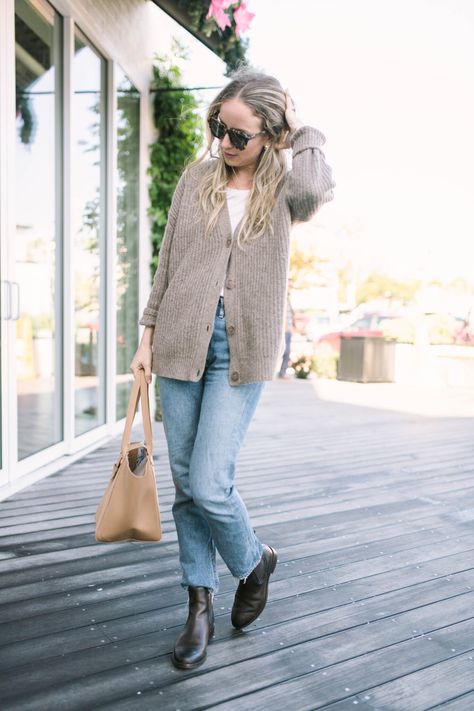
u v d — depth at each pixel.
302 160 1.57
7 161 3.09
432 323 12.30
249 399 1.62
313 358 10.98
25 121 3.36
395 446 4.87
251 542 1.68
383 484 3.64
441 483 3.69
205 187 1.64
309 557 2.43
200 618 1.67
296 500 3.25
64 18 3.79
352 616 1.93
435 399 8.19
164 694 1.50
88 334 4.37
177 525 1.72
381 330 11.80
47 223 3.66
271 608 1.97
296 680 1.57
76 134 4.00
